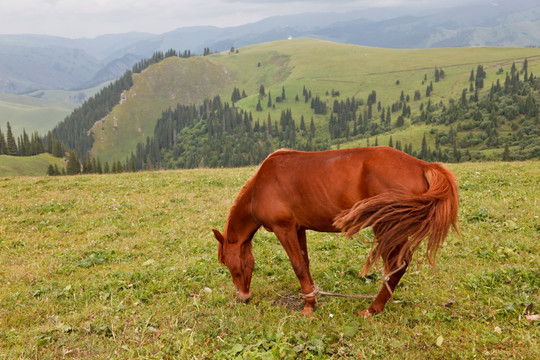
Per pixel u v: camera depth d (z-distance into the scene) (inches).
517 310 235.0
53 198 677.3
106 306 285.3
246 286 281.9
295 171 248.1
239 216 274.4
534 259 307.3
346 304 273.0
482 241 366.6
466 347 206.4
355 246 397.4
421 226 211.0
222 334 236.2
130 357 219.6
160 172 973.2
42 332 250.1
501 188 572.7
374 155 234.7
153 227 510.3
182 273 343.9
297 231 267.7
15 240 464.8
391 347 212.7
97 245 445.7
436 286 284.7
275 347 208.4
